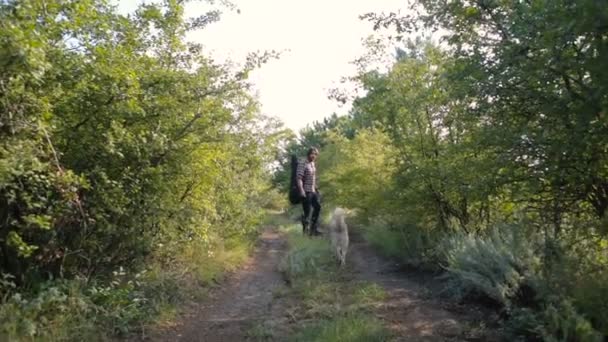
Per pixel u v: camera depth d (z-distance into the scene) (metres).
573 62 4.67
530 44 5.06
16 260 5.65
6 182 4.48
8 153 4.37
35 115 4.71
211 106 7.23
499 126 6.05
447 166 7.70
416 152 9.67
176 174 7.18
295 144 33.06
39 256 5.83
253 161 12.10
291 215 24.52
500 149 6.05
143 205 6.69
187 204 7.95
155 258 7.99
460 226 9.30
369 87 10.16
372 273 9.48
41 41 4.15
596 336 4.62
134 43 6.30
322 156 23.80
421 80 9.68
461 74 6.03
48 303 5.25
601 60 4.36
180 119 6.86
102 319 5.73
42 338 4.91
